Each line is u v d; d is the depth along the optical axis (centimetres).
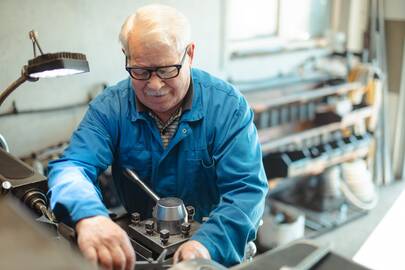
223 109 153
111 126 156
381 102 420
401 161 445
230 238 129
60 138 277
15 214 74
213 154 155
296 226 331
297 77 389
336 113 378
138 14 134
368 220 376
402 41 416
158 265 109
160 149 157
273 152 346
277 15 381
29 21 250
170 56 132
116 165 165
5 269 60
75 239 118
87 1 265
